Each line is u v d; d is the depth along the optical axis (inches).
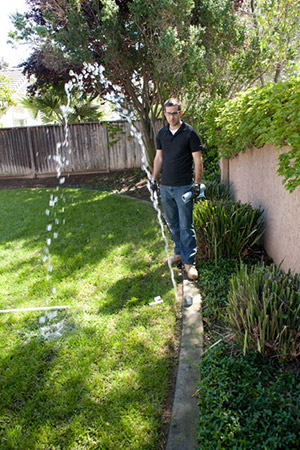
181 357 92.5
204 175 298.5
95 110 487.8
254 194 172.4
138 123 395.5
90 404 80.3
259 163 161.0
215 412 69.9
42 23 363.3
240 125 142.6
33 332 109.9
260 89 137.5
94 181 395.9
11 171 431.8
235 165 218.7
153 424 73.8
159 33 266.4
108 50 273.4
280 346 81.0
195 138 125.6
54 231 211.5
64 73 357.7
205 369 83.9
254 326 84.7
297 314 81.7
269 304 84.5
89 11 303.9
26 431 74.8
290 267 122.2
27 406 80.9
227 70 292.2
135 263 157.5
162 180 137.2
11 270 159.6
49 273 152.6
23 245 191.3
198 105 294.2
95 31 278.5
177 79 262.4
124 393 82.5
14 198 321.1
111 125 372.5
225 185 223.1
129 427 73.3
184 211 132.5
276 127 112.8
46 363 95.1
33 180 424.2
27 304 128.0
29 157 426.3
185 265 138.9
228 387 76.9
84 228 213.6
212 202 162.7
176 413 74.9
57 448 70.3
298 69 219.6
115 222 221.9
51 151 422.9
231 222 141.9
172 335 104.5
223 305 114.2
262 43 261.9
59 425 75.5
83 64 270.1
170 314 115.0
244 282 93.8
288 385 75.6
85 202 284.4
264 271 97.8
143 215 235.1
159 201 280.7
